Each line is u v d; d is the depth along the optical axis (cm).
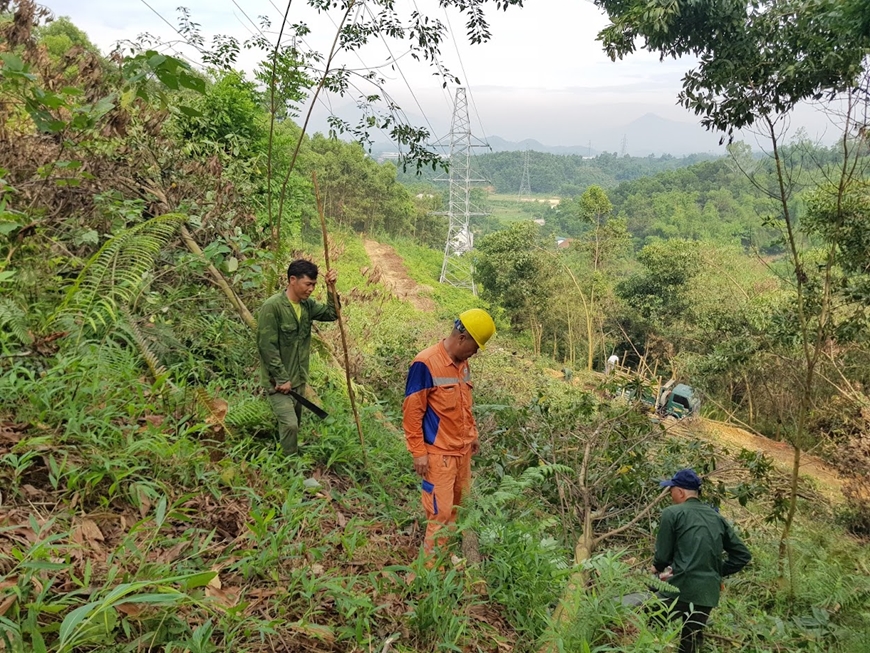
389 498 448
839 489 1106
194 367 479
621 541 568
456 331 379
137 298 471
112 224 518
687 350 2584
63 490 295
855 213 932
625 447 618
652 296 2795
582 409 650
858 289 936
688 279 2734
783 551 610
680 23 722
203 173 623
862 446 1039
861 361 1225
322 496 409
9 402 329
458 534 386
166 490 320
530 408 661
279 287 637
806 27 666
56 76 513
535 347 3472
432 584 307
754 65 698
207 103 1070
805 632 470
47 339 371
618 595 327
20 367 347
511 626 348
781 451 1627
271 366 430
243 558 285
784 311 1198
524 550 380
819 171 754
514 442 609
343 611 285
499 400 819
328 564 327
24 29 487
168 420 394
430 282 5022
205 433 404
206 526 317
